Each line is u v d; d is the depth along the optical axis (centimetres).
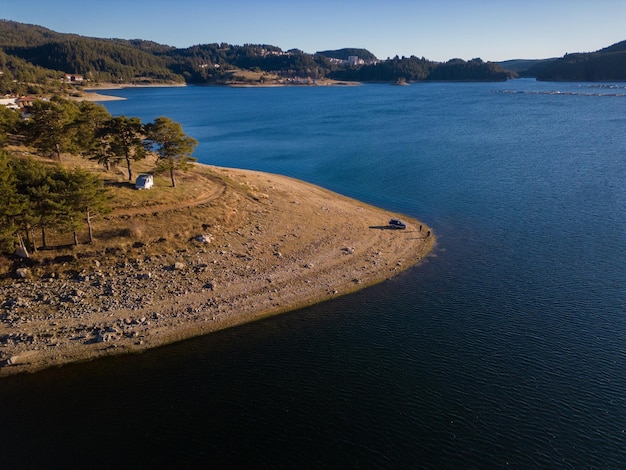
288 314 5309
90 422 3672
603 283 6038
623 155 13550
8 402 3878
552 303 5553
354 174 11894
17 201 5334
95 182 6050
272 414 3762
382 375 4241
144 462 3303
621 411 3797
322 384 4119
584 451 3412
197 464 3291
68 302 5175
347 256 6781
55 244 6009
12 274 5519
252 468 3262
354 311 5391
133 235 6391
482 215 8750
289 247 6938
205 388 4066
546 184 10725
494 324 5109
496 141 16475
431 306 5506
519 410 3812
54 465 3266
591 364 4406
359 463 3309
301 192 9600
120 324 4884
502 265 6625
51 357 4394
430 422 3684
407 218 8581
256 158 14125
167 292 5525
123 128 7612
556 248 7200
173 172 8769
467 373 4275
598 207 9062
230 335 4866
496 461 3325
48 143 7994
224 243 6812
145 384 4112
